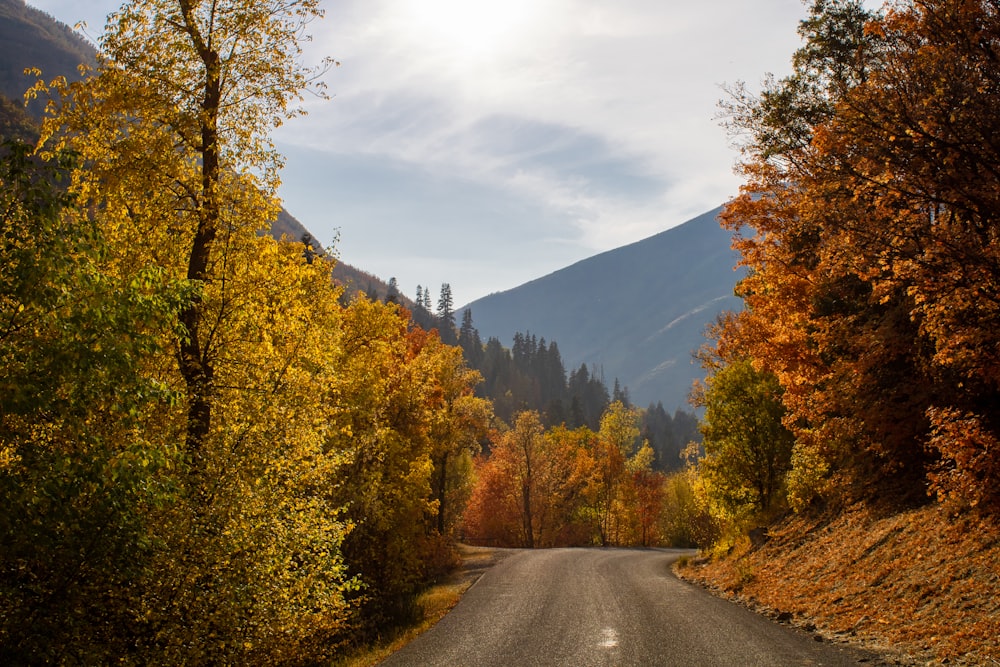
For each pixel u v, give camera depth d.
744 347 22.34
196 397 10.89
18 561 7.74
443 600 19.14
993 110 11.09
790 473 23.89
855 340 16.95
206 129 11.62
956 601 10.52
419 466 24.38
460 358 36.75
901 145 12.24
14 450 7.36
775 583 17.08
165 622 9.00
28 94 10.96
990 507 11.67
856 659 9.41
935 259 11.64
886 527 15.60
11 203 6.82
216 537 9.45
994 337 11.08
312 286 16.25
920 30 12.11
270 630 10.40
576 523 73.38
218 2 11.71
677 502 71.38
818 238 18.58
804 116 18.83
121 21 11.19
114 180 10.63
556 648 11.31
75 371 7.09
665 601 16.62
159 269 7.98
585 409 195.25
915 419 16.08
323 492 13.37
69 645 7.94
